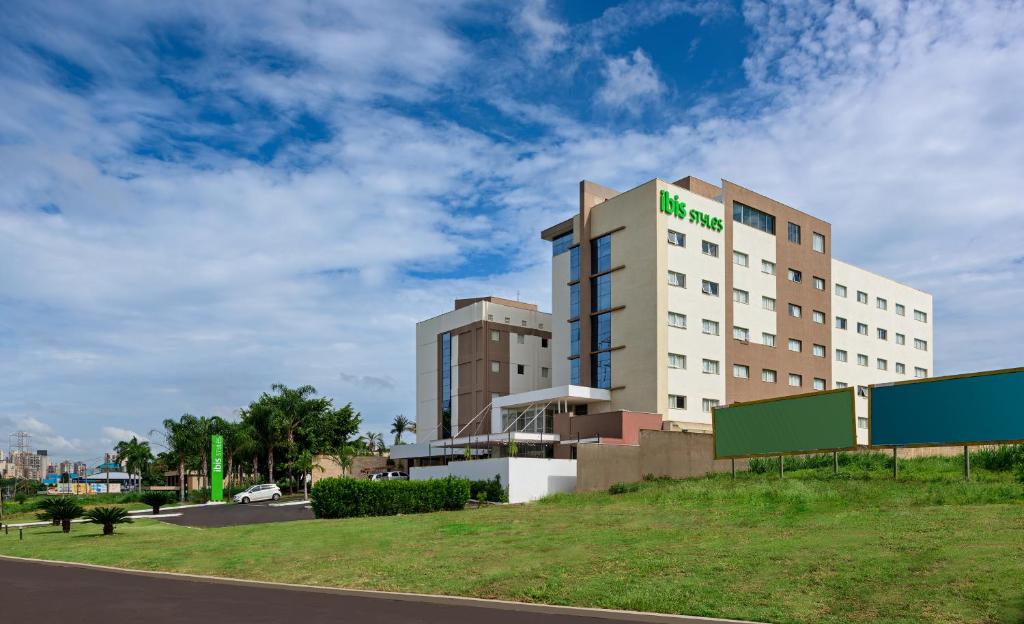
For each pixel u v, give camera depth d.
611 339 59.25
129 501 72.94
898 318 80.88
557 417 54.22
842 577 12.16
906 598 10.80
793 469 30.89
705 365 58.34
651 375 55.34
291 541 23.22
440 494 35.41
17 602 14.88
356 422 93.94
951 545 13.34
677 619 11.06
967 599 10.44
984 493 19.08
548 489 39.69
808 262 69.56
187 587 16.70
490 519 25.75
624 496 29.88
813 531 16.31
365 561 18.28
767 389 62.97
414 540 21.33
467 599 13.45
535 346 80.94
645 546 16.62
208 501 68.69
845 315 73.19
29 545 29.30
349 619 12.04
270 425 79.12
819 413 26.89
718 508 21.81
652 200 57.31
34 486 135.00
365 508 33.34
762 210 65.75
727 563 13.97
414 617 12.06
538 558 16.61
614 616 11.67
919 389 23.69
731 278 61.66
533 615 12.03
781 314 65.75
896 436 24.11
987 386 22.03
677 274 57.81
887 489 21.31
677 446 39.88
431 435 83.31
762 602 11.40
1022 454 23.83
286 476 89.00
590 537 18.69
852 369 72.94
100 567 21.50
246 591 15.79
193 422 79.19
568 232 66.25
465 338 80.38
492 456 61.09
